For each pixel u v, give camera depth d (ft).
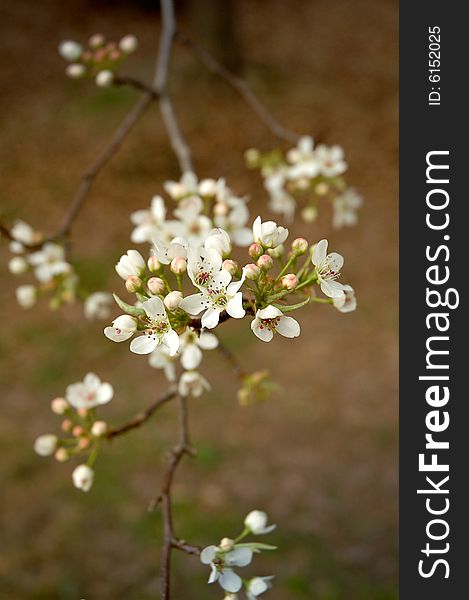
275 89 40.88
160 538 18.65
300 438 21.94
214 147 36.76
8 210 32.68
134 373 24.25
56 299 11.41
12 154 35.78
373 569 17.80
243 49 44.01
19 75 41.09
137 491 20.01
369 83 41.91
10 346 25.44
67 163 35.40
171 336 5.66
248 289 5.80
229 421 22.47
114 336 5.74
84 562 18.10
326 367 24.71
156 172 35.24
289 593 17.19
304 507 19.58
